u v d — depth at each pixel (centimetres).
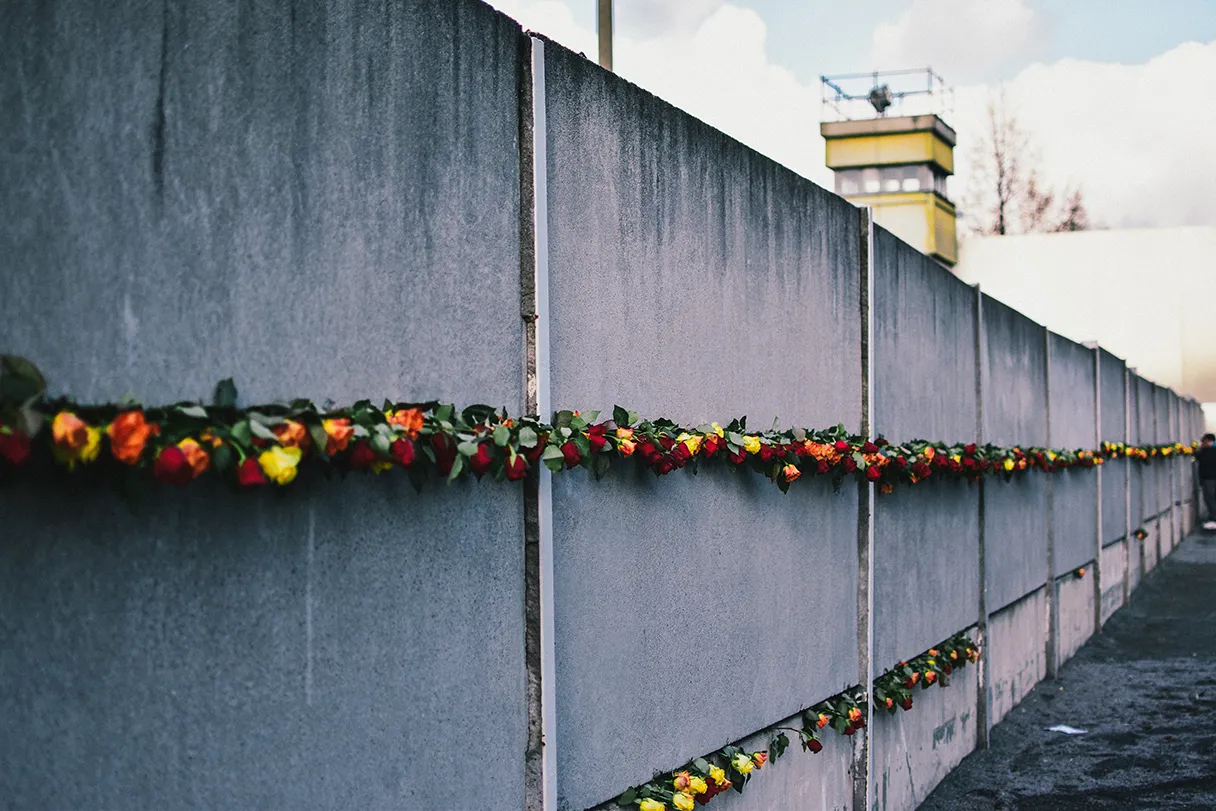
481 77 298
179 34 215
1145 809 659
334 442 229
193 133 218
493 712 296
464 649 285
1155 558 1906
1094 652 1183
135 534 206
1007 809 663
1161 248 3173
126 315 206
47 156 194
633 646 364
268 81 234
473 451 270
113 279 204
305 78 243
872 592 575
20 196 190
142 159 209
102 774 200
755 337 460
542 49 319
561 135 330
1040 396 1076
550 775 311
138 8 208
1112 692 983
